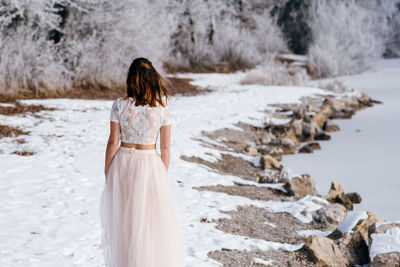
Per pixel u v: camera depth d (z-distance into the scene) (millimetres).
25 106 13492
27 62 15805
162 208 3482
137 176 3428
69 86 17281
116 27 19391
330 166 10828
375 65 34062
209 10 31812
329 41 32750
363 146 12781
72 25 18062
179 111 15680
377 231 5062
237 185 8516
